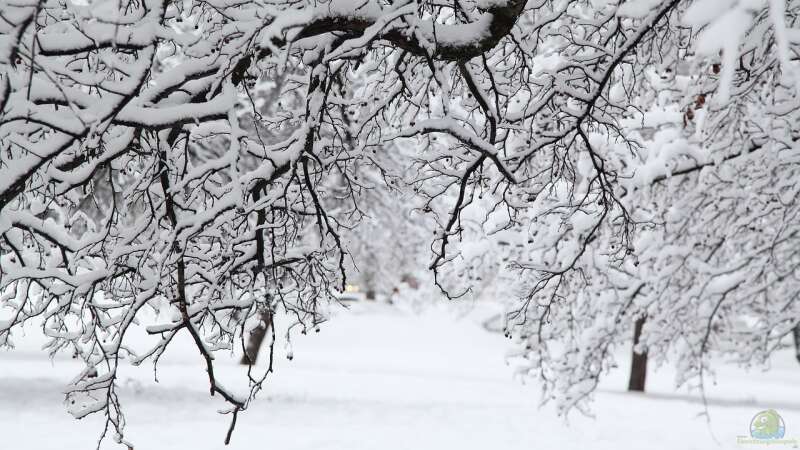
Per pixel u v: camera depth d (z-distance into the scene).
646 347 11.67
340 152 5.38
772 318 10.65
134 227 4.82
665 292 10.98
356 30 4.18
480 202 10.23
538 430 11.66
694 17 1.92
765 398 20.14
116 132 4.85
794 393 22.05
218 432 10.02
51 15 4.52
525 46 5.69
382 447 9.73
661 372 27.17
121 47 3.91
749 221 9.47
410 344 33.47
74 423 10.12
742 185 9.51
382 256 24.64
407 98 6.11
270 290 4.45
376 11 4.14
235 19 4.39
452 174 5.73
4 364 17.03
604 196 6.33
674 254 10.59
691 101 8.25
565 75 6.27
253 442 9.55
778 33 1.83
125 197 5.50
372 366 24.98
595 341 11.15
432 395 16.05
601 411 14.32
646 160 9.70
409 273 27.06
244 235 4.73
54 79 3.26
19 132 4.14
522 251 9.81
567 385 11.12
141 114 3.97
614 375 25.62
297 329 32.50
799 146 8.13
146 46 3.88
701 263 10.48
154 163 5.25
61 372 15.89
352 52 4.21
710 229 10.56
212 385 4.05
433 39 4.27
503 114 5.88
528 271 9.48
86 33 3.77
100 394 12.73
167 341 4.43
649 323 11.48
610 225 9.08
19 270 4.82
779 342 10.80
